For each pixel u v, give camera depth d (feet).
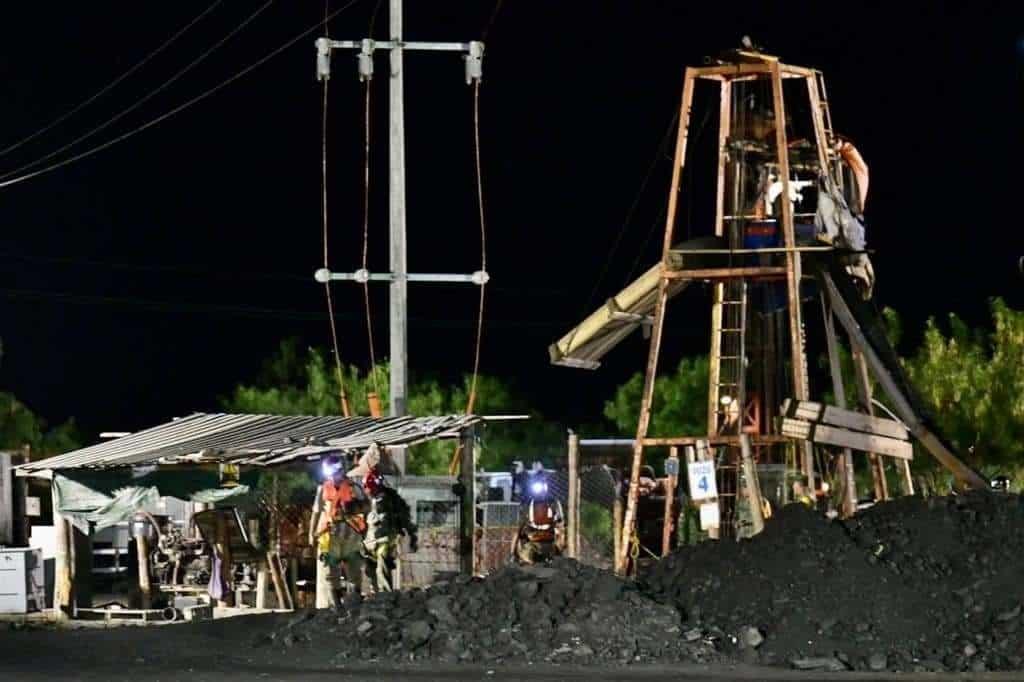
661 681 89.71
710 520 138.10
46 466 148.66
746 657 98.63
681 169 151.64
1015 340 219.20
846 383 202.80
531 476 161.58
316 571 144.46
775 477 151.84
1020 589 101.14
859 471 201.46
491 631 102.58
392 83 170.81
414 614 106.01
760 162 155.02
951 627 99.45
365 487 123.85
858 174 156.66
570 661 98.73
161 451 145.48
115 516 144.56
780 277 148.15
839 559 104.27
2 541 155.84
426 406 267.18
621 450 169.68
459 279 172.24
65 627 137.69
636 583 110.32
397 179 170.09
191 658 103.14
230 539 143.23
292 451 135.74
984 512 109.50
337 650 103.86
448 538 144.25
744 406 151.94
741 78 153.07
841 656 96.89
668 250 150.61
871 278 154.51
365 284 175.11
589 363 168.35
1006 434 215.51
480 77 174.29
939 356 221.05
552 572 106.83
